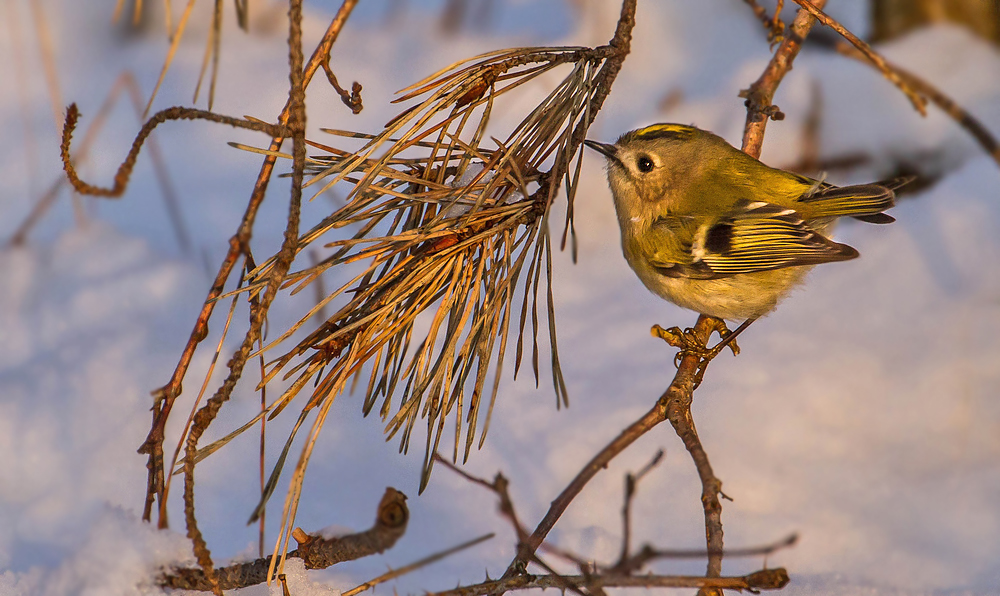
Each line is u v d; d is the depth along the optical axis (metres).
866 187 4.52
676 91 4.64
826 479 4.51
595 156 4.62
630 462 4.51
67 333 4.54
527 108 4.61
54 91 4.59
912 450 4.52
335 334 4.41
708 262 4.51
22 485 4.48
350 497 4.49
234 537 4.48
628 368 4.55
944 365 4.54
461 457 4.51
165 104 4.63
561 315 4.57
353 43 4.67
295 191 4.40
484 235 4.43
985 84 4.61
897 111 4.61
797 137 4.62
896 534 4.49
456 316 4.42
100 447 4.50
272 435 4.51
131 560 4.43
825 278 4.58
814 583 4.47
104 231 4.58
